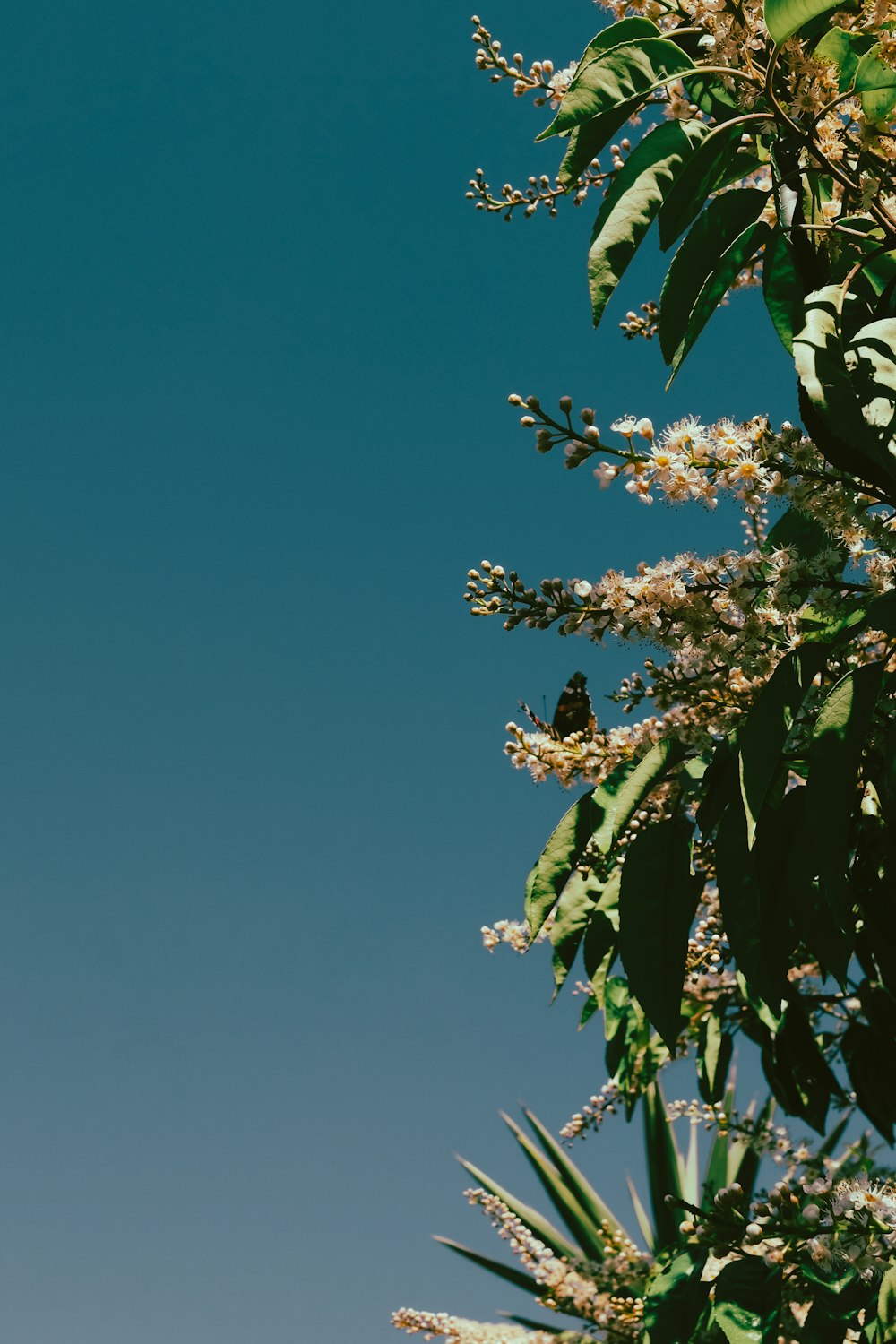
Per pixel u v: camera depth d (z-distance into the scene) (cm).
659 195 201
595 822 240
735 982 347
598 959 276
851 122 218
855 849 238
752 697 216
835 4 181
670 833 222
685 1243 235
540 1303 402
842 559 203
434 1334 436
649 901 219
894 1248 204
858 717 179
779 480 197
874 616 179
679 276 208
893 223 204
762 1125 366
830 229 205
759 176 245
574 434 200
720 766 222
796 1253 212
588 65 197
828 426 171
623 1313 373
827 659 190
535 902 240
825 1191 227
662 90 212
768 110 209
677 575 205
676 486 196
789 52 198
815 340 180
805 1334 198
